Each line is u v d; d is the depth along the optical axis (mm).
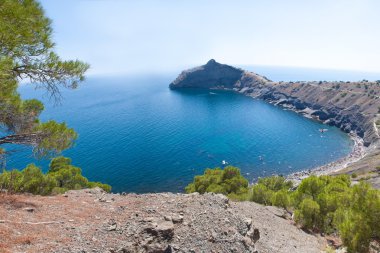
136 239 12992
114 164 113188
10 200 15836
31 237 11602
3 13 10656
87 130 167000
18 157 107500
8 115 15086
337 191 33812
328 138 171000
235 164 121000
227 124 196875
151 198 19891
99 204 17734
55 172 38031
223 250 13727
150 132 168250
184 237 14000
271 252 18062
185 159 123812
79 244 11828
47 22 13086
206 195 21031
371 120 183000
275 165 121688
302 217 28125
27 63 12984
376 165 104375
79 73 14352
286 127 193375
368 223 19891
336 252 22500
